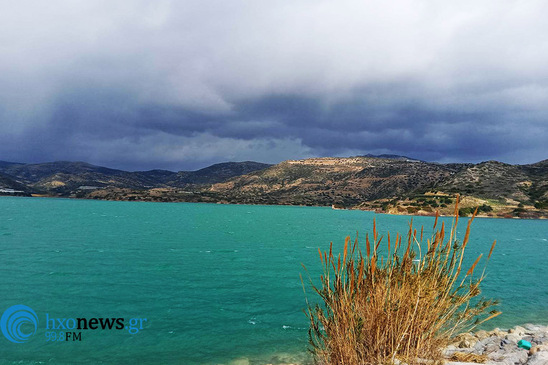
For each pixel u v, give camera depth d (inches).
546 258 1695.4
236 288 941.8
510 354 318.3
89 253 1555.1
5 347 543.5
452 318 213.6
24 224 3065.9
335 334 203.5
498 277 1130.0
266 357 508.7
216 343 563.2
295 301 811.4
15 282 983.0
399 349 193.6
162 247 1812.3
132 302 800.3
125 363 494.3
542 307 771.4
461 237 2669.8
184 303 794.2
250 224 3875.5
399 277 206.8
